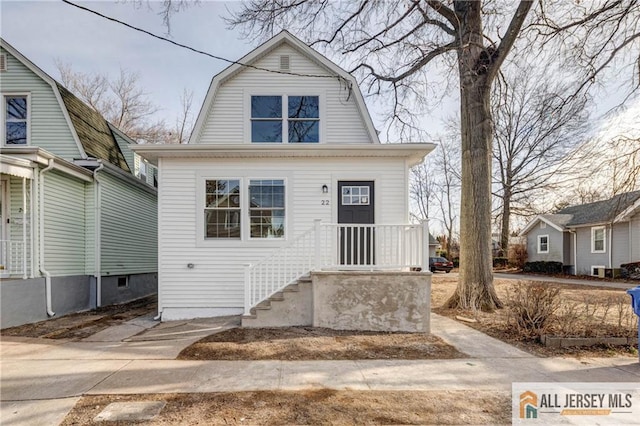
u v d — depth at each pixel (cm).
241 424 305
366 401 350
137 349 530
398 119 1088
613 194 876
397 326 634
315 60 931
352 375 420
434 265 2498
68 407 340
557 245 2202
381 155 805
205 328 664
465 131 880
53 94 1016
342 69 920
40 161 801
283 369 440
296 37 922
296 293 666
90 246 995
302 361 471
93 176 997
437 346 542
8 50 1005
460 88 901
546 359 481
